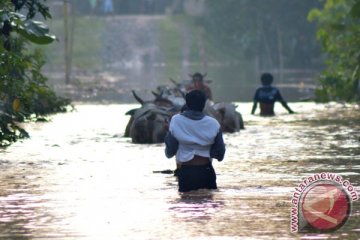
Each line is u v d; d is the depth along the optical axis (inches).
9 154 1443.2
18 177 1181.7
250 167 1270.9
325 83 2655.0
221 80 4483.3
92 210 939.3
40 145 1572.3
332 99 2664.9
